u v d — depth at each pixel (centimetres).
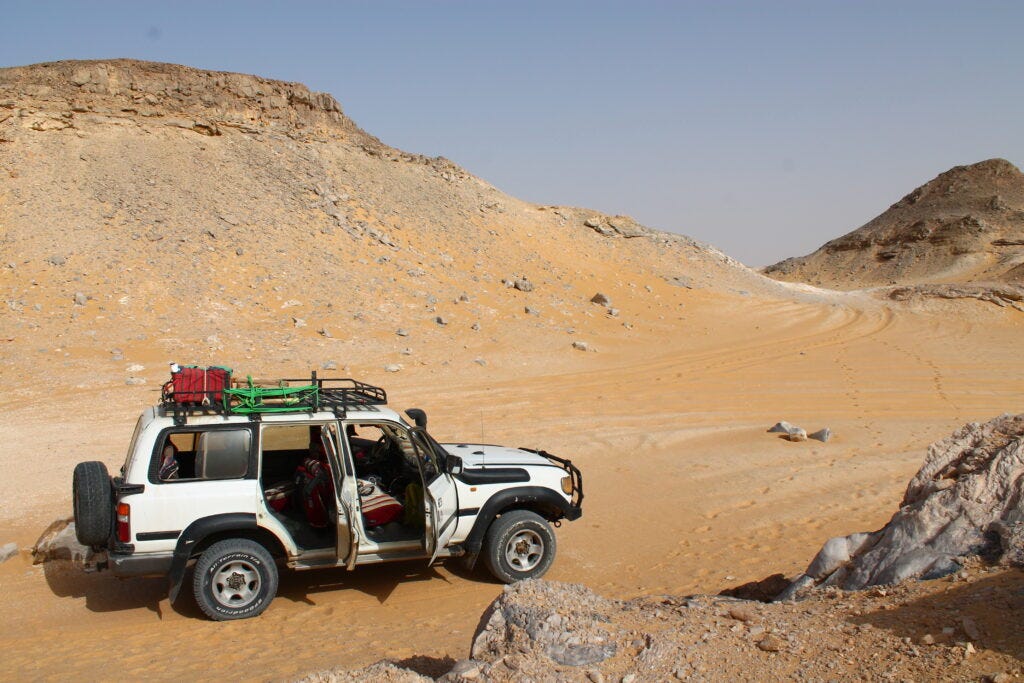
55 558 832
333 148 4709
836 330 4194
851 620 469
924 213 14100
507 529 752
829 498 1109
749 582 730
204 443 677
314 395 721
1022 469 536
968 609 438
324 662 558
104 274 2908
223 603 667
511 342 3061
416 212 4559
